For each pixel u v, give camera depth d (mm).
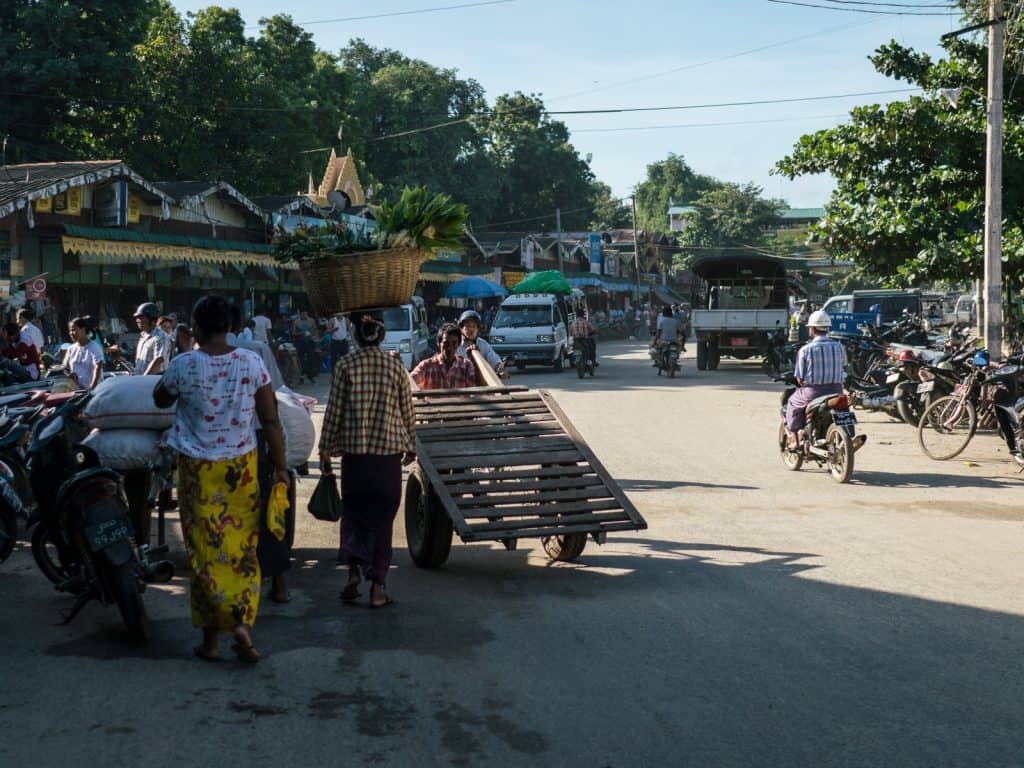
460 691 4699
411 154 65312
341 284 6883
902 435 14805
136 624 5371
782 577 6938
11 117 32844
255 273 30281
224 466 5059
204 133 38344
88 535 5316
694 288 33438
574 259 60781
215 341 5145
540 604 6262
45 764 3865
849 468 10773
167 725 4270
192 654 5246
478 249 46375
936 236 17875
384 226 7043
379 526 6211
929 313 34000
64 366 11484
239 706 4496
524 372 30094
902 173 18438
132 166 36656
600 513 7062
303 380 26484
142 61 36906
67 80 32625
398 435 6219
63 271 22828
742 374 27719
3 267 21109
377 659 5156
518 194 76500
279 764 3893
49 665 5055
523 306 30375
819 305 53906
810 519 8961
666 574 7051
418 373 9367
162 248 23625
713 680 4871
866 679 4891
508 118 76250
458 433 7461
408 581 6883
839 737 4188
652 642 5477
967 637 5559
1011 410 11742
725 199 91375
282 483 5332
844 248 18797
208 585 5004
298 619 5895
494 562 7488
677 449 13445
